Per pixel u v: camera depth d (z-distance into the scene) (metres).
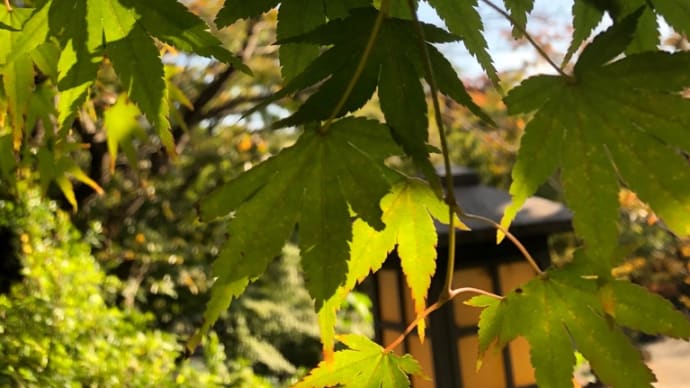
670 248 1.41
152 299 2.25
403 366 0.24
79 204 1.24
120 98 0.43
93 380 0.80
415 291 0.24
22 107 0.30
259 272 0.20
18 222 0.96
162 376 0.92
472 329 0.78
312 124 0.20
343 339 0.24
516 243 0.22
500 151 1.82
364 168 0.20
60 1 0.23
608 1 0.24
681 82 0.20
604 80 0.20
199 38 0.22
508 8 0.25
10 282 1.01
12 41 0.28
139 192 1.63
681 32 0.23
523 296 0.23
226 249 0.20
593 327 0.22
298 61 0.23
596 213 0.20
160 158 1.40
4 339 0.73
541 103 0.21
